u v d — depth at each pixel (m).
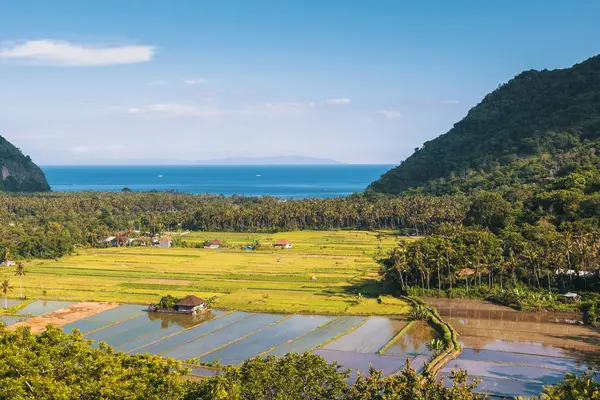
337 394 65.00
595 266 135.88
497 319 120.81
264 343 105.31
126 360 68.56
